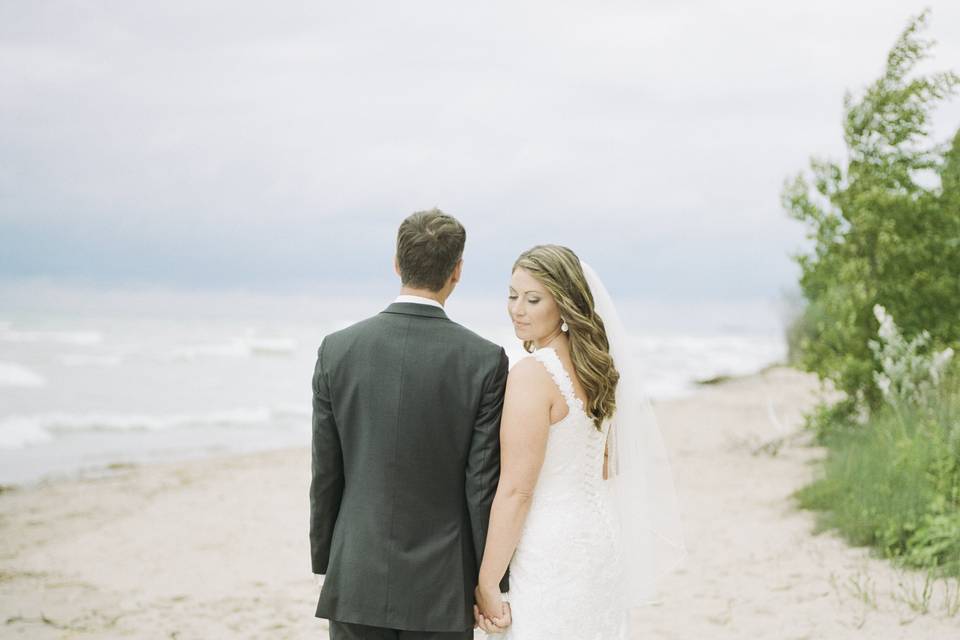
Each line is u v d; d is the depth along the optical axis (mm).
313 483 2660
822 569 5684
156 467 11055
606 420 2875
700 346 52125
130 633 4926
